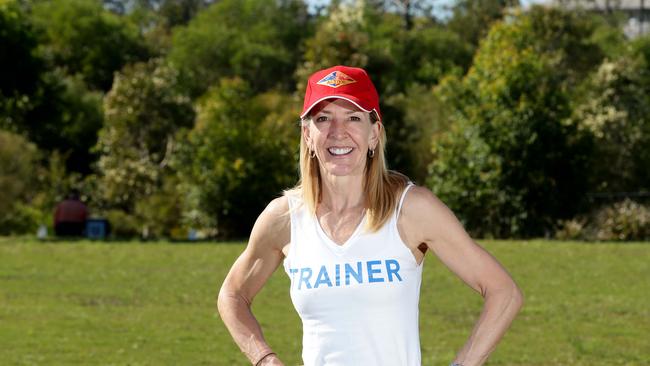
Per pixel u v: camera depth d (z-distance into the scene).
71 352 13.15
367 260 4.52
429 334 14.66
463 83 36.88
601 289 19.20
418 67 74.31
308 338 4.62
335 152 4.55
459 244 4.60
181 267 22.94
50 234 41.50
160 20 109.81
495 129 35.38
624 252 25.19
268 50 78.88
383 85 46.59
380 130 4.64
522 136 35.16
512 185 35.47
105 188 48.16
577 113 41.69
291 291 4.70
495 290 4.59
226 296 4.95
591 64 54.34
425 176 45.47
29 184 43.41
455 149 36.44
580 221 34.66
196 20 94.38
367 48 45.38
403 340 4.52
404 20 90.62
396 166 45.50
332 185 4.63
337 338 4.51
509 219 35.81
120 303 17.64
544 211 35.59
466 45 79.25
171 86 50.72
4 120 42.66
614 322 15.73
